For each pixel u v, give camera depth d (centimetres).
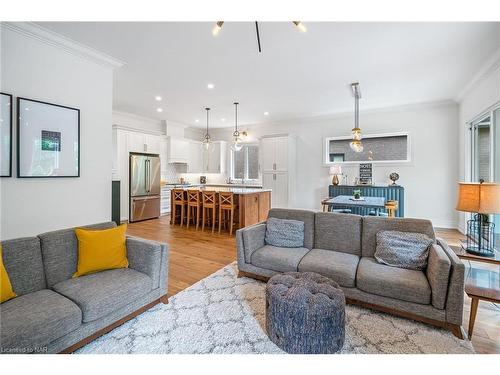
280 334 181
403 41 299
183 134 829
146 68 379
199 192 567
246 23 264
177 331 200
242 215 524
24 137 272
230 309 232
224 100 547
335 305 175
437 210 573
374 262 248
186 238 485
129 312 205
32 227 282
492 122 373
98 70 342
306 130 733
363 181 641
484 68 371
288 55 336
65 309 164
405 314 208
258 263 279
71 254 214
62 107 303
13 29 261
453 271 190
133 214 635
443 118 565
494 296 182
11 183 266
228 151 888
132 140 653
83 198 329
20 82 268
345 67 373
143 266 229
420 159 588
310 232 304
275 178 723
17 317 151
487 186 212
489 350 179
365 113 642
